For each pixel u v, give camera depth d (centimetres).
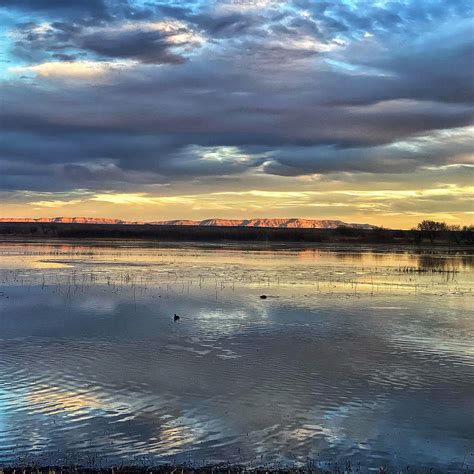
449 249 12081
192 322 2758
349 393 1681
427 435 1388
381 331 2605
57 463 1200
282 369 1925
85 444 1300
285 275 5294
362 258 8419
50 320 2750
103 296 3616
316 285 4488
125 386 1712
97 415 1476
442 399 1644
